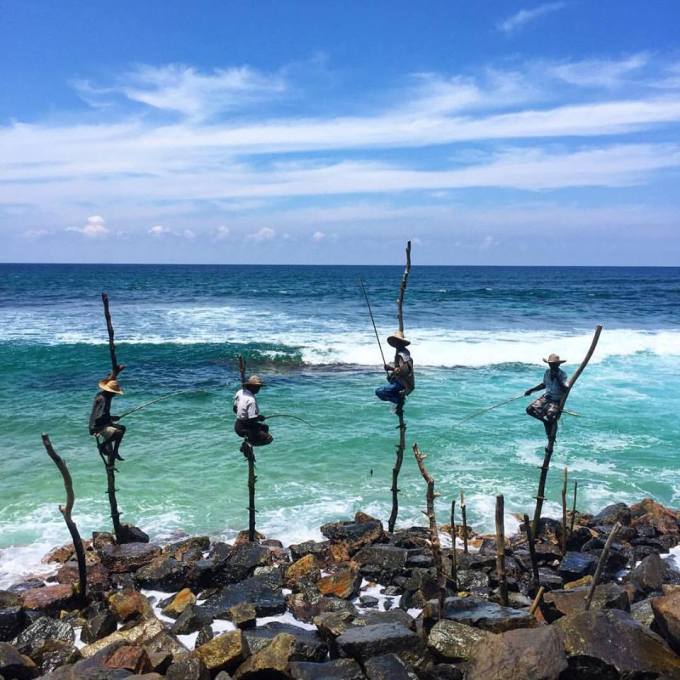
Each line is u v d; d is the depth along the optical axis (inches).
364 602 355.3
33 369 978.1
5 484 531.2
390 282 4087.1
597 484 554.9
